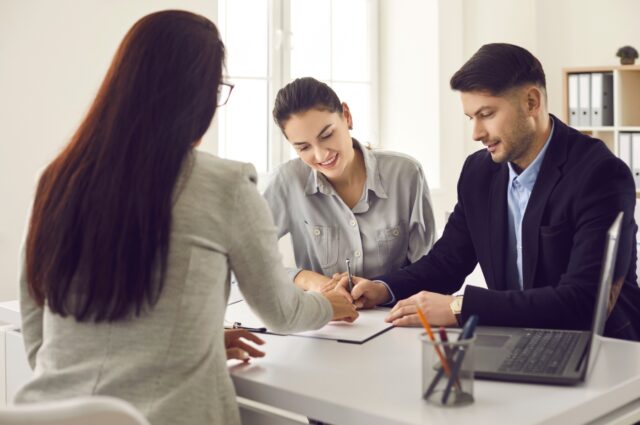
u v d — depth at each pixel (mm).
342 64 4906
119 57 1279
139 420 1000
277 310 1407
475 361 1392
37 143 3371
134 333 1248
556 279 1824
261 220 1338
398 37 5039
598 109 4645
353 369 1444
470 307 1673
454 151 5039
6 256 3311
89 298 1227
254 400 1395
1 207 3291
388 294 2029
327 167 2162
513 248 1958
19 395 1291
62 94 3426
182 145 1267
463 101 1816
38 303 1312
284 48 4543
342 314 1785
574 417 1200
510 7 4969
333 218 2332
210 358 1288
